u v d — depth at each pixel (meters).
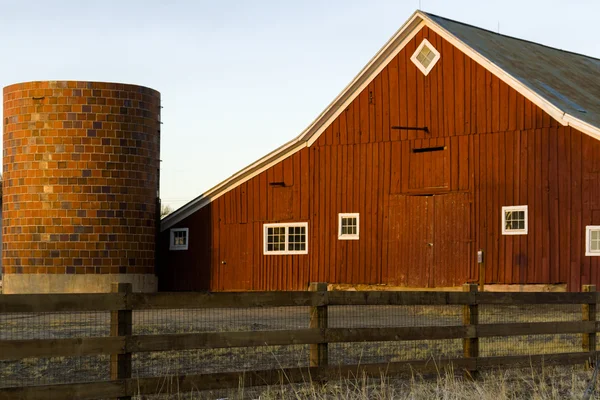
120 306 9.91
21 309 9.17
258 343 11.04
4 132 36.12
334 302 11.79
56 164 34.75
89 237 34.59
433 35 31.22
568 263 27.83
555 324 14.28
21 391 9.34
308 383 12.16
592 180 27.50
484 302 13.35
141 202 35.50
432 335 12.75
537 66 34.19
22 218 35.00
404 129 31.62
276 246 34.16
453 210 30.38
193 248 35.97
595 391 12.15
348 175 32.72
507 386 12.26
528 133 28.95
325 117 33.31
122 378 9.95
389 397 11.17
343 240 32.66
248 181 34.97
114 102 35.06
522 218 28.92
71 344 9.52
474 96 30.25
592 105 31.39
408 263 31.17
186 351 16.62
